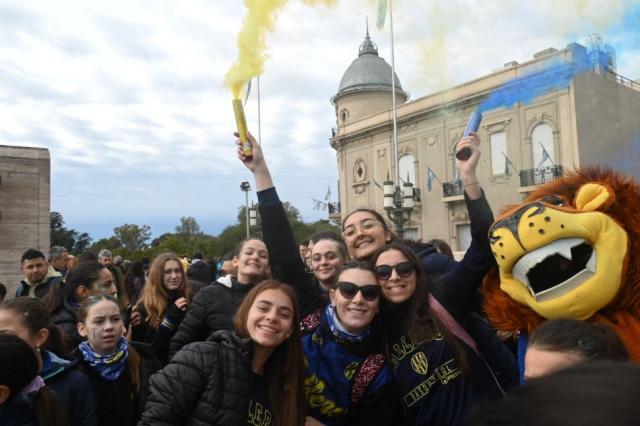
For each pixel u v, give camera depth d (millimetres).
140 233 68125
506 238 2260
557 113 19156
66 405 2531
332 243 3457
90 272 3779
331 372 2498
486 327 2584
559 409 478
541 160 20250
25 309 2582
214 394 2125
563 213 2172
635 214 2238
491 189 22453
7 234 12156
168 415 2090
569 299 2135
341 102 32312
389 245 2670
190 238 59125
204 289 3809
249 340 2250
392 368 2541
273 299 2248
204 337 3705
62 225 51000
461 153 2709
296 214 60594
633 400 472
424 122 25406
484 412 562
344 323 2498
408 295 2549
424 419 2418
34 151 12641
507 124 21609
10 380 2021
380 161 28781
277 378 2293
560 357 1557
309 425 2400
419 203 25828
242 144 3078
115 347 2934
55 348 2742
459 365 2402
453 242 24484
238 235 59219
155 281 4312
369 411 2510
